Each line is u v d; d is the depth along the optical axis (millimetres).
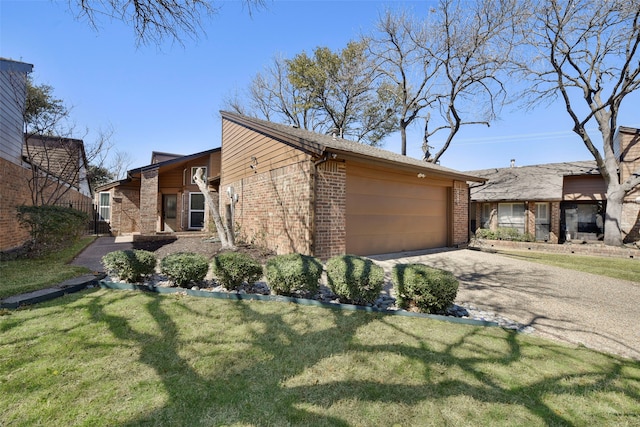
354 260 4484
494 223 16984
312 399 2148
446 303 3832
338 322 3527
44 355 2643
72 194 14039
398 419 1960
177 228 16125
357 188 7891
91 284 4863
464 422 1942
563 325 3754
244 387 2275
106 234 15789
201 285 4980
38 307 3805
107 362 2559
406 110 20078
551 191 15125
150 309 3785
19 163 9234
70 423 1861
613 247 11508
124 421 1892
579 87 12922
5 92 8031
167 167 15109
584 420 1992
